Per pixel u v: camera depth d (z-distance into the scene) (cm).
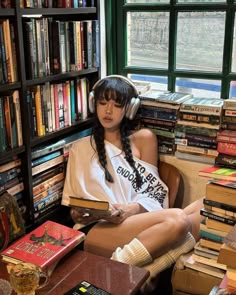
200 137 199
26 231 183
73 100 204
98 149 198
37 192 187
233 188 145
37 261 130
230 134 185
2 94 169
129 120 208
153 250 164
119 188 196
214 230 152
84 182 195
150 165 206
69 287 124
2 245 145
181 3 207
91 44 205
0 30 158
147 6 216
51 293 121
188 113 199
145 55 227
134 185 200
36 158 184
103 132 203
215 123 193
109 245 177
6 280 125
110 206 182
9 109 167
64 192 198
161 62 223
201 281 157
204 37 208
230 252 122
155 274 167
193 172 207
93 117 210
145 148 207
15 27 163
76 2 195
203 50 211
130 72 232
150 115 211
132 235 175
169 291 181
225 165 182
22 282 115
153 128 212
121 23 226
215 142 196
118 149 202
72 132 212
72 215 190
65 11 187
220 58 207
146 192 203
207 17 204
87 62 205
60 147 197
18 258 132
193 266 159
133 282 127
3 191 160
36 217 188
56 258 133
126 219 182
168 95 213
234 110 187
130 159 201
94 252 180
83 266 135
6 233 146
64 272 131
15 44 165
